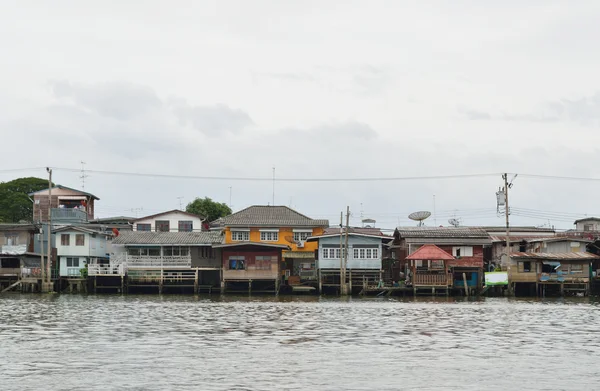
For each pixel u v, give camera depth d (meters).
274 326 45.97
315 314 54.94
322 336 40.78
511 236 97.25
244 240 88.25
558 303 70.12
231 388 26.61
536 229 103.00
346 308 61.34
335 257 85.19
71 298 73.06
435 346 36.94
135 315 53.06
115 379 28.06
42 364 31.11
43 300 69.62
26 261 86.50
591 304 68.62
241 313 55.53
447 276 80.12
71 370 29.78
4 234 87.12
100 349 35.38
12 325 45.69
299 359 32.59
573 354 34.59
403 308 61.66
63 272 87.25
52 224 93.31
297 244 88.56
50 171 82.56
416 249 85.06
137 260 83.38
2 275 84.31
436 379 28.38
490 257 97.50
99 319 49.78
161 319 50.09
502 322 49.44
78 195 103.50
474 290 82.25
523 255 82.06
